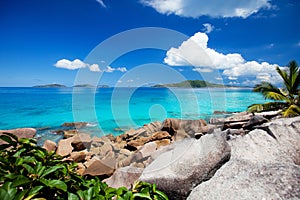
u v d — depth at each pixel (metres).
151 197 1.98
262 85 13.84
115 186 3.00
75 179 1.81
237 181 2.13
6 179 1.42
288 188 1.86
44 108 26.55
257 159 3.16
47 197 1.50
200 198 2.13
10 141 1.82
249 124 7.80
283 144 3.37
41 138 10.76
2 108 26.95
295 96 13.52
